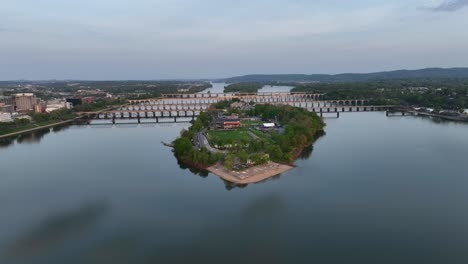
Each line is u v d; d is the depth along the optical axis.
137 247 148.38
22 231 163.50
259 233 158.38
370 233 156.62
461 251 141.25
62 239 155.88
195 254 142.62
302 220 170.00
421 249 143.00
